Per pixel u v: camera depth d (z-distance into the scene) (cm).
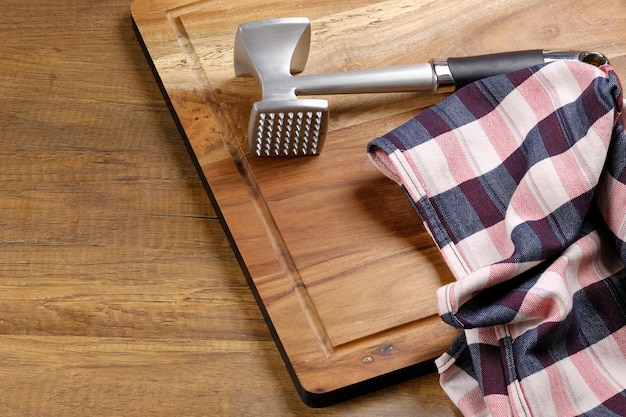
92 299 87
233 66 98
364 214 89
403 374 83
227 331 86
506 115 88
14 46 102
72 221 91
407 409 83
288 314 84
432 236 86
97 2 105
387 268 87
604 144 82
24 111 98
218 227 91
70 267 89
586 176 82
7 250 89
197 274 89
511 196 86
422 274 86
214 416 83
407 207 90
